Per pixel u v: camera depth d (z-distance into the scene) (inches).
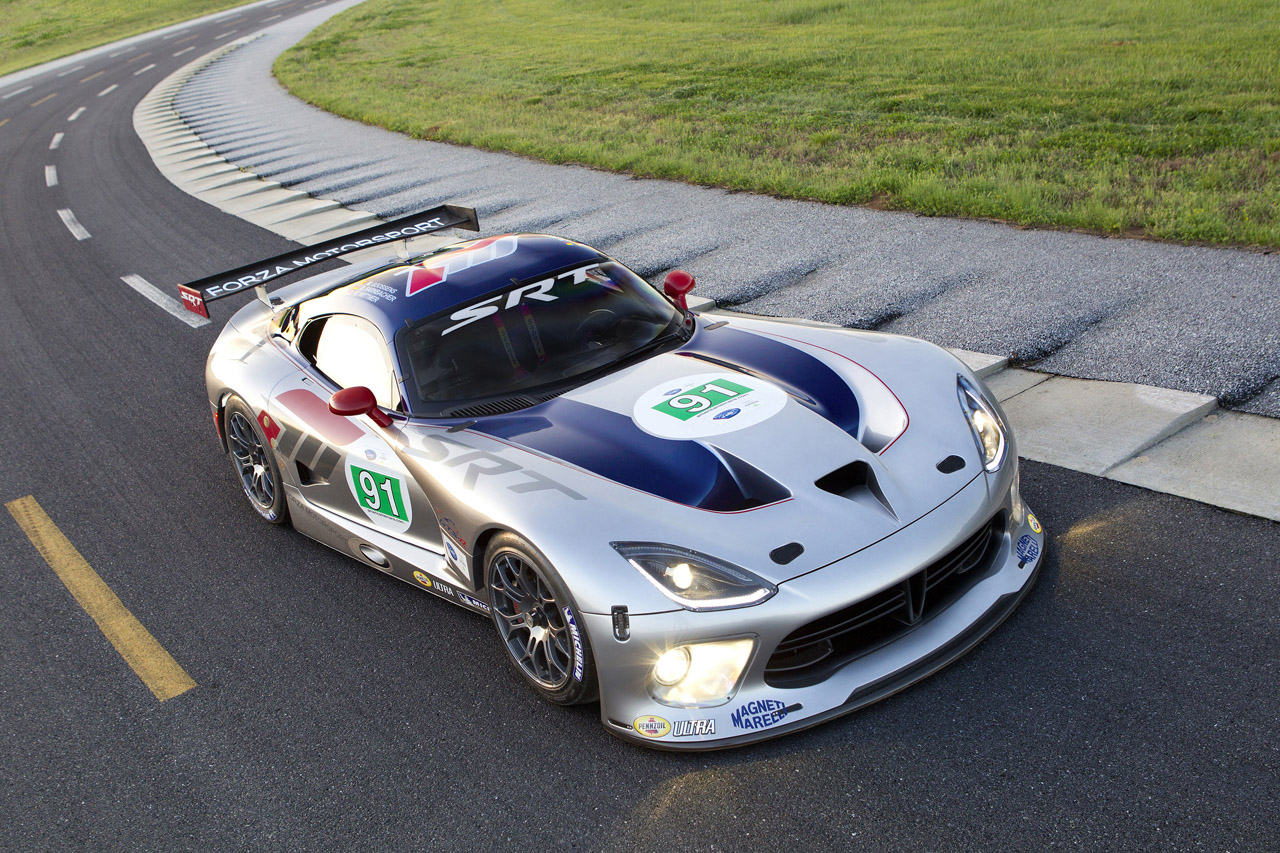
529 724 124.6
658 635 108.2
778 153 448.1
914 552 110.8
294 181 549.0
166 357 299.1
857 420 129.2
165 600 168.6
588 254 172.2
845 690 112.7
